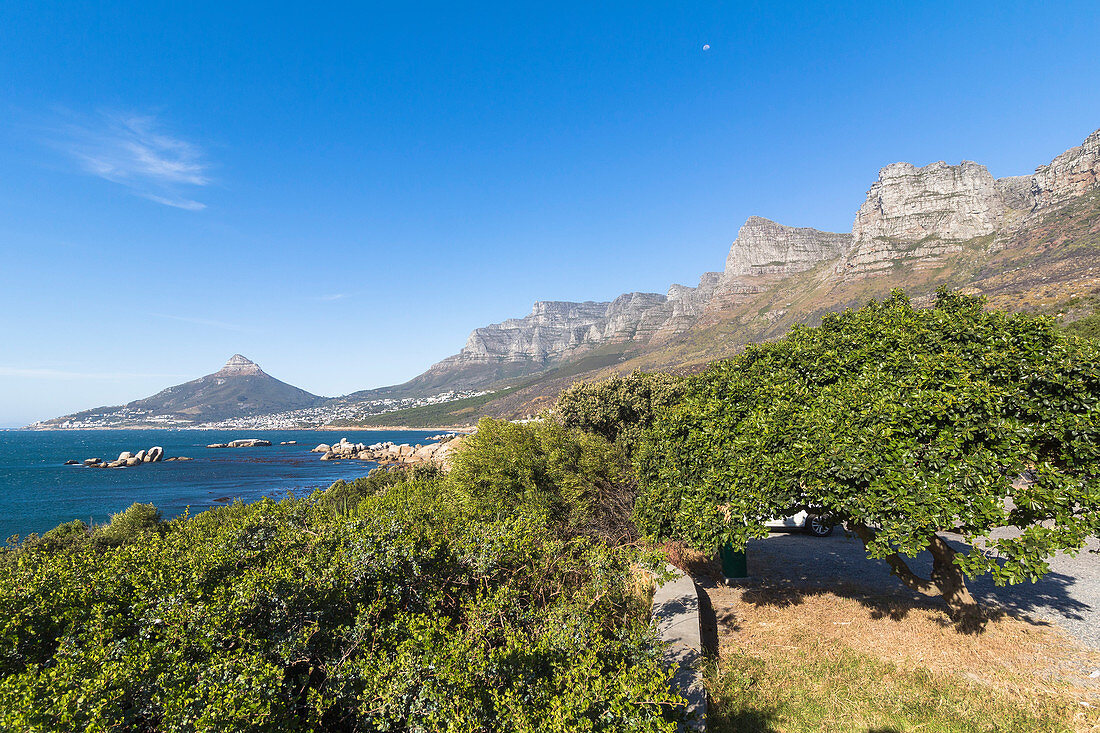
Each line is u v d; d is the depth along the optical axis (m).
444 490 10.50
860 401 5.81
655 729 2.98
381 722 2.93
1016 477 5.06
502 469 9.93
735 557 9.22
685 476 7.49
